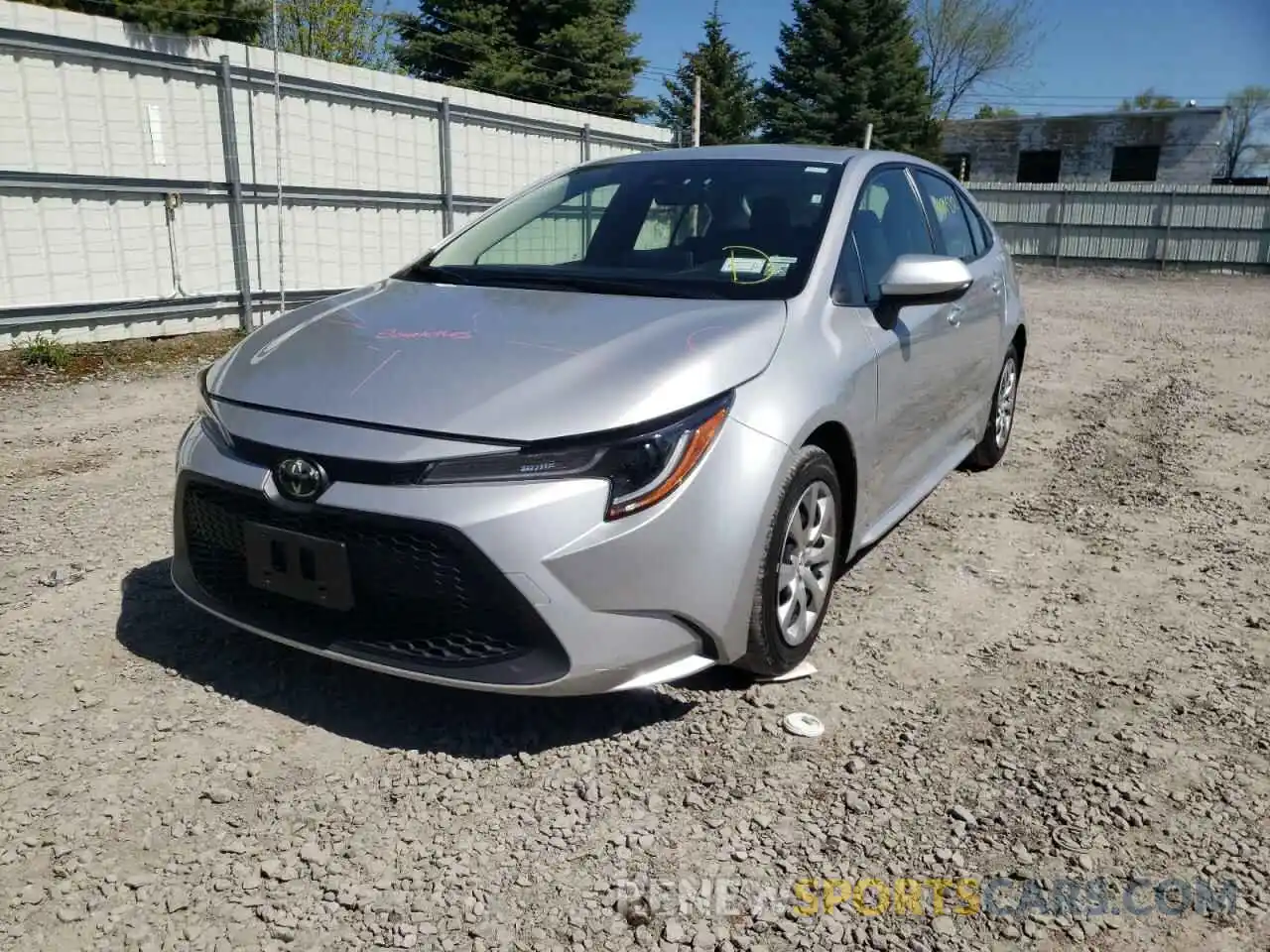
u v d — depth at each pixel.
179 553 3.10
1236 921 2.28
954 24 44.88
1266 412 7.75
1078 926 2.25
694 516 2.69
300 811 2.54
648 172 4.19
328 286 10.94
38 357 8.09
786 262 3.46
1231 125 56.25
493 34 28.62
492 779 2.70
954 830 2.55
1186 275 22.84
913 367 3.89
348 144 10.86
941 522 4.93
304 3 26.19
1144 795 2.71
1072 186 24.56
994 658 3.49
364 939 2.14
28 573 3.93
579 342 2.94
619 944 2.15
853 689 3.24
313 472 2.63
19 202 8.20
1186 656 3.55
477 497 2.52
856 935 2.20
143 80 8.95
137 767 2.70
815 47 34.25
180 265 9.40
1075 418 7.38
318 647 2.79
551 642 2.57
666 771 2.76
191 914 2.19
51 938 2.11
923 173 4.78
